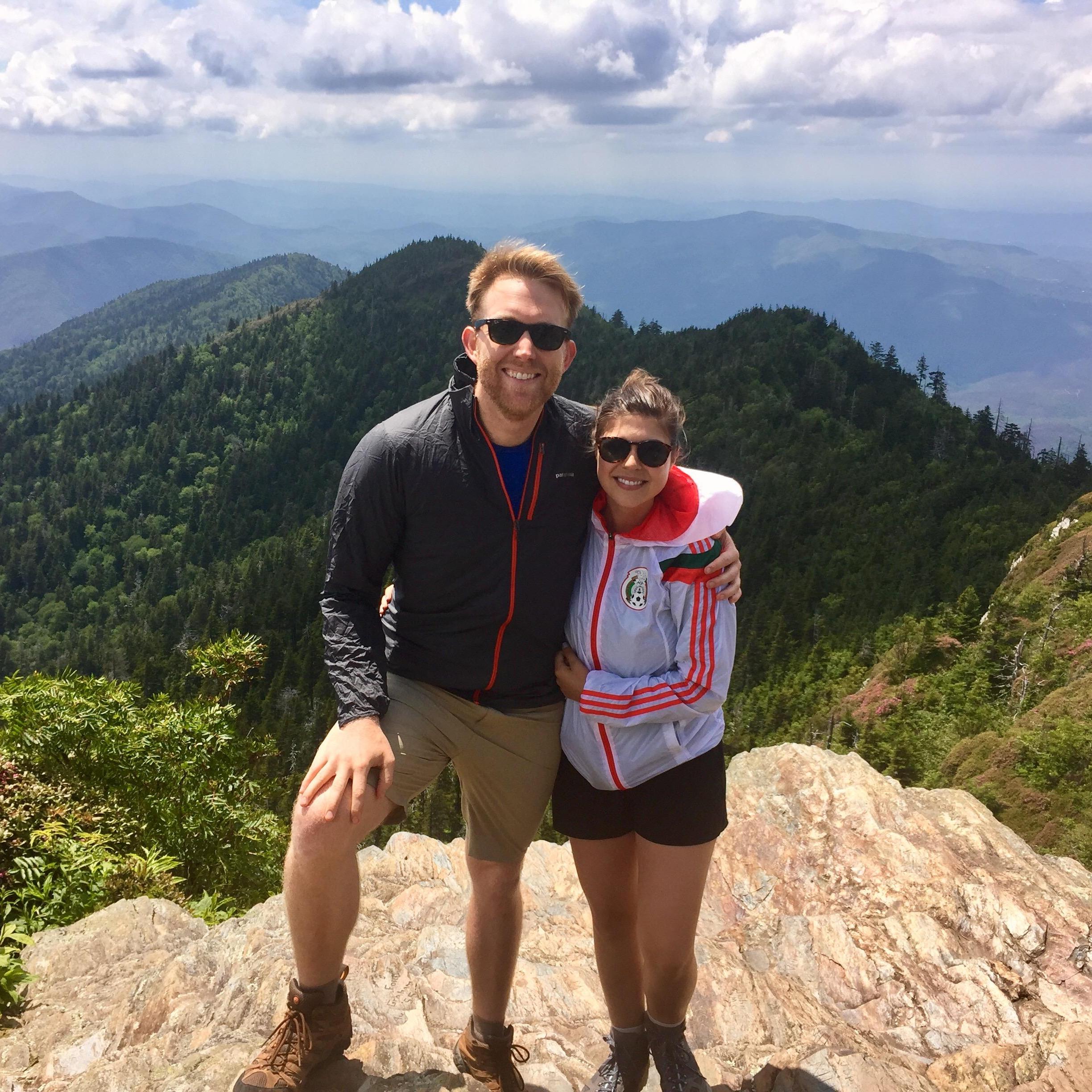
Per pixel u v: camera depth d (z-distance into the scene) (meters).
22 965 3.65
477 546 2.61
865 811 4.57
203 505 187.62
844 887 4.18
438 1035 3.21
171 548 173.38
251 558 149.75
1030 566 81.38
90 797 5.92
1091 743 42.19
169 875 5.45
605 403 2.62
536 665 2.78
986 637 68.81
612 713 2.62
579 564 2.77
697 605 2.62
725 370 164.00
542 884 4.71
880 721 66.38
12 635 153.88
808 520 124.69
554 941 4.05
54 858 4.82
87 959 3.77
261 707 76.94
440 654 2.71
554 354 2.55
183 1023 3.13
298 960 2.52
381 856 4.97
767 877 4.34
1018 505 113.75
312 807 2.33
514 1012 3.48
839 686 81.50
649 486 2.54
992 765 46.00
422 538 2.62
